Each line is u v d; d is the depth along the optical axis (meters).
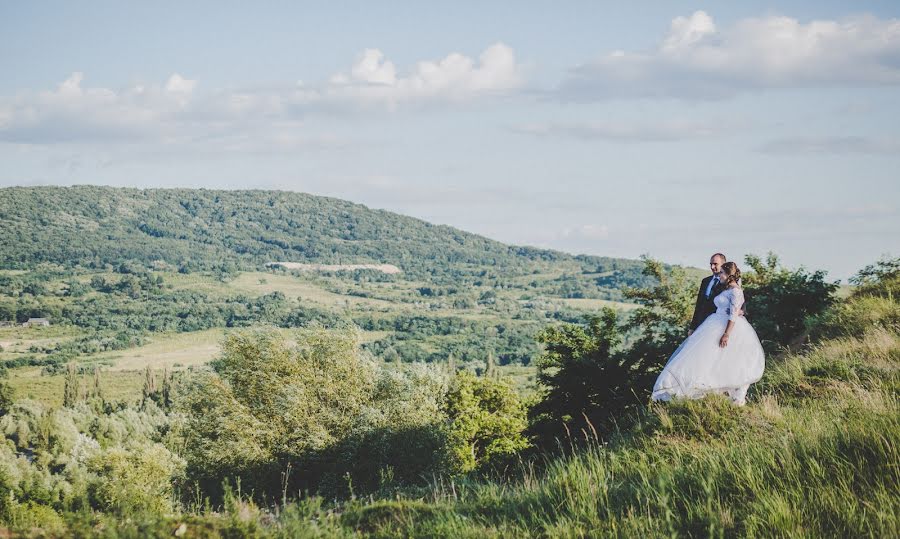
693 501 5.47
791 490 5.24
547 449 17.20
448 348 188.38
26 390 148.62
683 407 8.41
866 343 11.40
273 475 26.53
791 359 11.73
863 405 7.42
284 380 30.81
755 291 21.75
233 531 5.29
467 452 33.47
